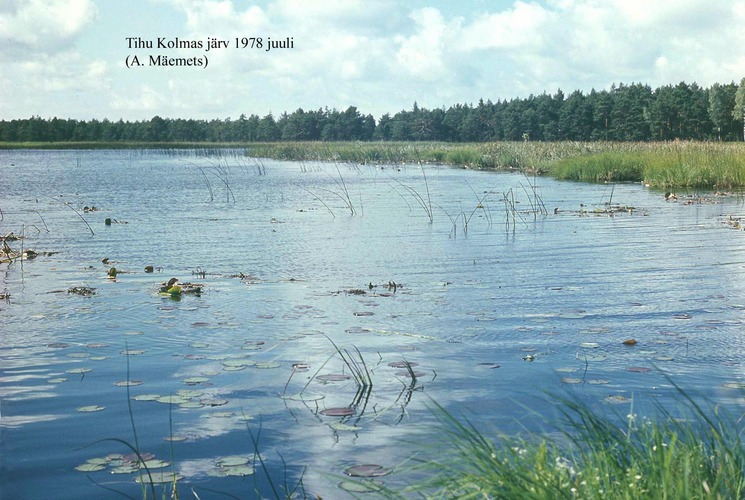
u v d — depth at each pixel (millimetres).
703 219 16078
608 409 4574
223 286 9047
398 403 4832
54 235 14125
